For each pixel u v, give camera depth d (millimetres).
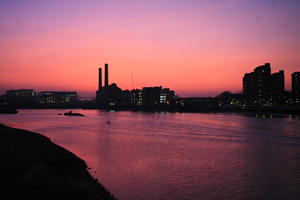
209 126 121125
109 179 36875
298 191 33156
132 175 39000
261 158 51156
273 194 32219
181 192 32469
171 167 44031
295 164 46375
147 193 31969
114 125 127750
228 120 163250
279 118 182250
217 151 58469
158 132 96562
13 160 39812
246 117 198000
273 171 42031
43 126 123062
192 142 71750
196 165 45500
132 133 93438
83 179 33344
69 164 41219
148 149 60688
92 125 128000
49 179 29453
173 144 68375
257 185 35281
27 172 32625
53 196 25016
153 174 39781
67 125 128500
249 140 75625
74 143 69750
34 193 25312
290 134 89438
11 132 79312
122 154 54438
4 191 25578
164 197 30938
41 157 43188
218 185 35281
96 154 54281
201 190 33281
